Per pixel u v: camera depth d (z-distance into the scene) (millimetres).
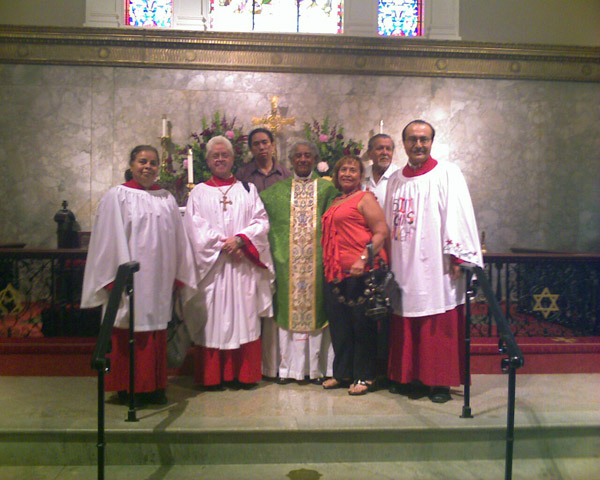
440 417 3703
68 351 4844
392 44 8938
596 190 9336
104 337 3059
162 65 8766
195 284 4172
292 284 4418
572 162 9297
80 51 8656
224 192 4398
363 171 4406
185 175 7848
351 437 3518
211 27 9359
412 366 4102
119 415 3723
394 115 9062
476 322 6105
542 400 4152
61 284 5438
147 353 3879
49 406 3928
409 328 4094
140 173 3992
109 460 3480
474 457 3596
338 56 8953
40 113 8664
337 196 4488
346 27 9219
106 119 8750
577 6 9477
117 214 3865
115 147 8758
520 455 3625
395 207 4215
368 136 9039
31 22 8852
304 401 4051
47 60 8609
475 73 9117
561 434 3648
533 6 9422
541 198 9258
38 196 8680
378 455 3543
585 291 5570
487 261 5492
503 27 9383
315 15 9523
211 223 4316
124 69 8766
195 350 4371
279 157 8898
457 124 9141
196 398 4129
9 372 4809
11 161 8625
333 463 3514
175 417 3684
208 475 3348
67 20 8914
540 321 5680
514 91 9211
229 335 4223
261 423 3553
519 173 9227
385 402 4043
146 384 3855
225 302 4246
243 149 8430
